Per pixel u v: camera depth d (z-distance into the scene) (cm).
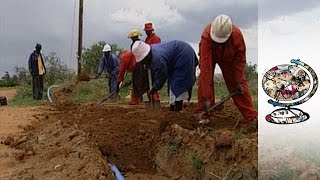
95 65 1823
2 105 1109
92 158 437
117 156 528
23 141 566
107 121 673
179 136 484
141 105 909
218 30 505
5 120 739
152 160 517
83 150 468
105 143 551
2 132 637
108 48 1116
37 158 489
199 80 553
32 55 1206
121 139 570
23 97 1423
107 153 527
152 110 743
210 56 518
